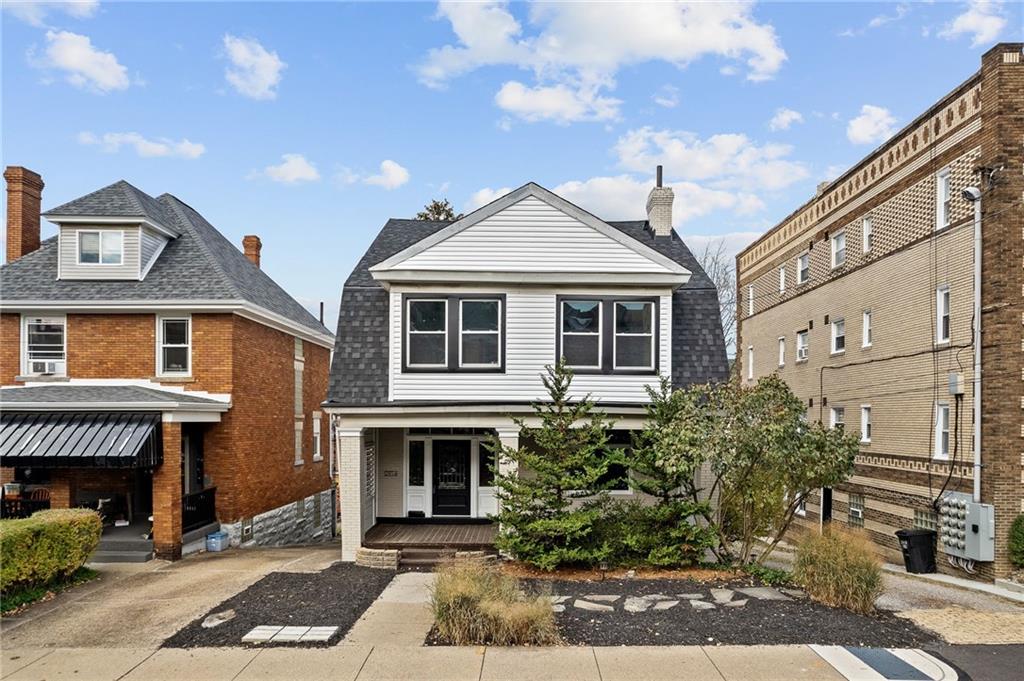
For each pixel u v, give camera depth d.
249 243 24.47
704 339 14.30
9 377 15.96
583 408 11.80
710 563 11.91
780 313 24.66
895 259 16.73
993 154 13.18
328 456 24.41
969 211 13.84
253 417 17.38
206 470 16.09
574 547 11.66
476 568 9.33
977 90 13.71
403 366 13.62
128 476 16.28
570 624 8.64
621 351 13.81
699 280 15.27
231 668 7.29
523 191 13.87
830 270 20.50
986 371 13.20
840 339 20.03
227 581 11.32
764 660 7.46
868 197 18.16
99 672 7.22
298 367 21.23
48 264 16.98
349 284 14.85
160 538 13.61
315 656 7.62
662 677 7.00
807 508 20.95
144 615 9.30
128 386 15.89
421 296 13.73
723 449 10.80
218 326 16.11
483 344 13.79
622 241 13.77
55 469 14.44
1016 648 7.95
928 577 13.44
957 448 14.02
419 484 15.25
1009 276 12.95
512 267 13.72
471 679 6.96
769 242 25.97
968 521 13.12
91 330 16.09
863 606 9.37
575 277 13.59
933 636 8.38
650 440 12.78
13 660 7.59
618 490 14.25
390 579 11.28
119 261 16.41
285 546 17.67
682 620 8.80
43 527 10.42
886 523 16.75
